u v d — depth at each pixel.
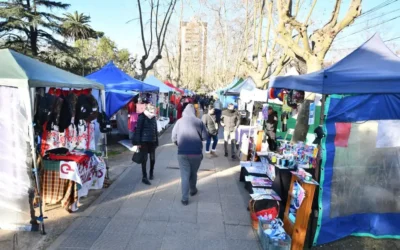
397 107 3.79
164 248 3.58
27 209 3.88
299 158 4.48
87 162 4.87
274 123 7.27
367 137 3.82
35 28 23.69
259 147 6.54
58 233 3.86
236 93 14.26
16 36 23.72
